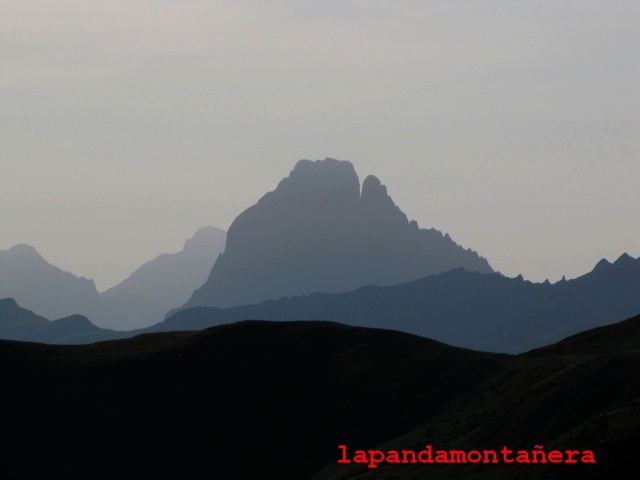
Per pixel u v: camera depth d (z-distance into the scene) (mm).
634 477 188500
